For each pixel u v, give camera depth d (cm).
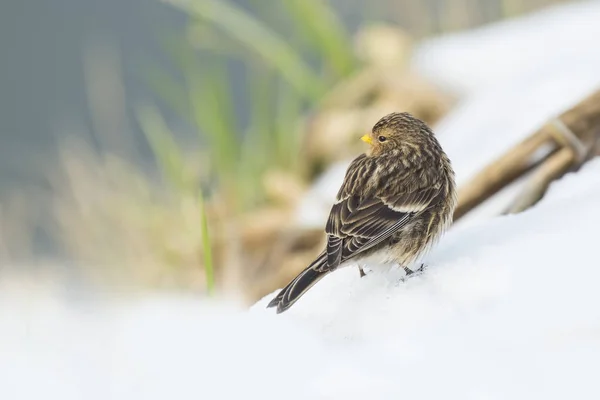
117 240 1337
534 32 1296
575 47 1196
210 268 796
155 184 1417
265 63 1441
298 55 1423
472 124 1105
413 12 1504
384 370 524
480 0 1493
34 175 1847
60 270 1312
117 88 1797
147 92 1991
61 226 1423
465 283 603
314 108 1378
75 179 1423
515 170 846
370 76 1343
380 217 696
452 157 1070
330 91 1391
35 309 822
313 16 1399
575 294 552
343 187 725
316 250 1130
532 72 1151
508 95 1116
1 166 1880
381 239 687
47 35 2188
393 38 1377
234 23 1402
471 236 680
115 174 1427
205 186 1343
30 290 1003
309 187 1302
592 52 1155
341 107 1336
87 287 1210
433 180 720
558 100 1065
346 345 578
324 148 1312
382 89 1326
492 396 486
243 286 1163
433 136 756
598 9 1298
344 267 702
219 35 1454
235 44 1459
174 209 1343
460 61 1312
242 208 1297
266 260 1173
